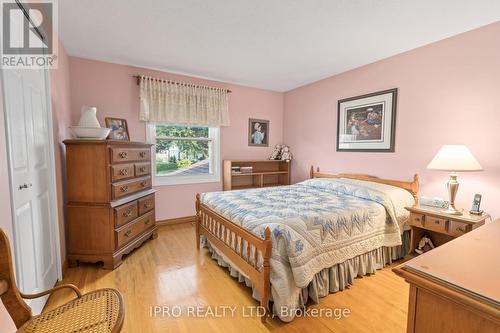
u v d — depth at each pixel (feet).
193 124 12.71
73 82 9.94
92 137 8.10
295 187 11.40
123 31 7.93
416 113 9.18
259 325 5.46
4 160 4.09
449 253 3.14
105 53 9.72
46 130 6.66
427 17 7.03
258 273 5.82
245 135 14.53
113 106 10.80
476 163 6.94
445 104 8.37
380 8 6.61
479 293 2.21
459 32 7.89
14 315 3.26
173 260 8.61
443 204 7.88
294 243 5.65
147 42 8.75
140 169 9.64
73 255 7.98
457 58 8.04
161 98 11.74
